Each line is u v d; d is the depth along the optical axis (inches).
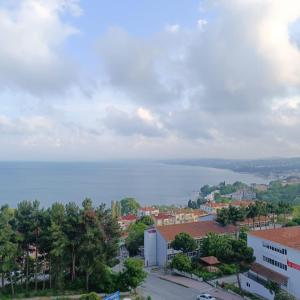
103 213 2810.0
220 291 2790.4
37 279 2928.2
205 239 3533.5
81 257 2640.3
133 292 2721.5
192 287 2903.5
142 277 2699.3
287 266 2635.3
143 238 4247.0
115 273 2844.5
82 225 2652.6
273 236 2933.1
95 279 2711.6
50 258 2674.7
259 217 4938.5
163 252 3683.6
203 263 3371.1
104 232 2694.4
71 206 2748.5
